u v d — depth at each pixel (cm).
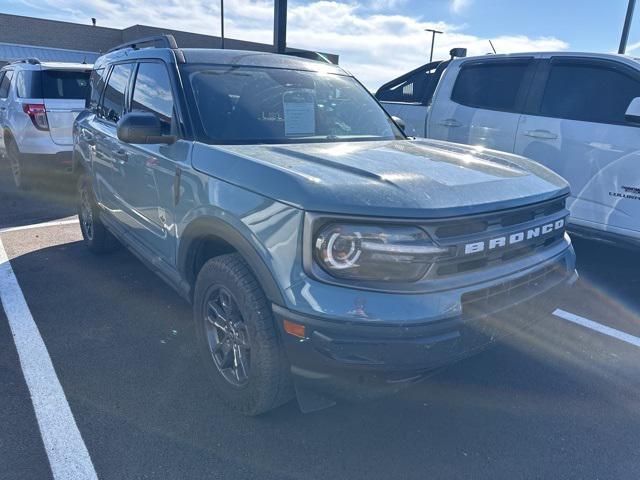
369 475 246
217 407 292
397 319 215
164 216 329
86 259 526
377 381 221
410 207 222
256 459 254
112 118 444
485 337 241
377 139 371
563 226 302
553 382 328
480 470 251
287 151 287
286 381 255
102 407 289
